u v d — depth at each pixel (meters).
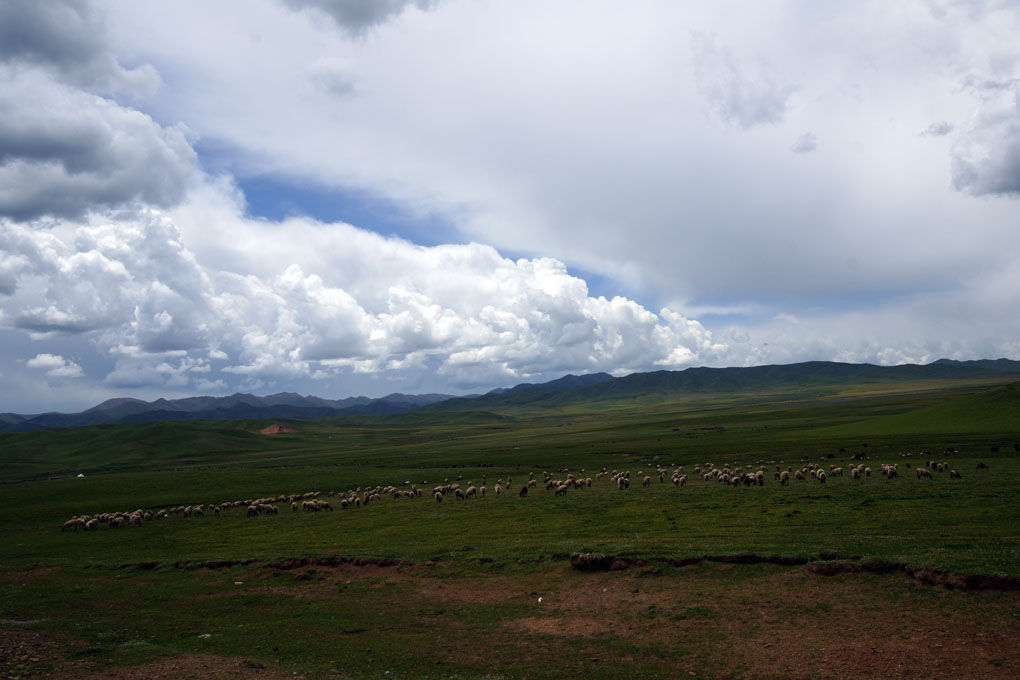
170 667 21.09
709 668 18.88
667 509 48.16
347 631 25.16
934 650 18.28
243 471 130.75
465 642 23.00
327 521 58.50
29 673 20.64
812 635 20.42
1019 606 20.17
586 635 22.72
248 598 31.62
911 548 27.80
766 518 40.47
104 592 35.12
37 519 78.75
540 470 113.94
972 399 163.00
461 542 41.22
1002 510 36.09
